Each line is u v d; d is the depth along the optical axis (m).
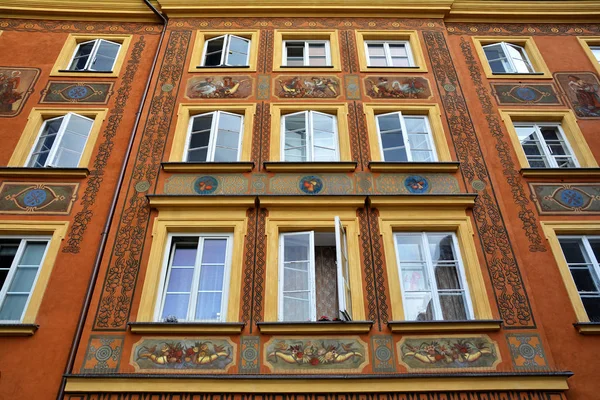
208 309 8.60
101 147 10.97
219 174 10.34
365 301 8.57
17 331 8.17
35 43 13.43
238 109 11.71
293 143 11.27
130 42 13.61
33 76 12.50
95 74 12.62
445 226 9.58
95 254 9.20
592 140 11.48
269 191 10.07
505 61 13.57
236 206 9.70
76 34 13.78
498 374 7.67
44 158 11.02
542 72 12.99
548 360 7.96
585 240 9.73
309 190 10.09
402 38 13.84
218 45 13.56
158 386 7.54
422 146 11.29
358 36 13.68
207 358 7.89
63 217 9.73
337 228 8.76
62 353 8.07
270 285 8.70
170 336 8.09
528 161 11.35
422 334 8.20
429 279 9.01
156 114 11.48
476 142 11.06
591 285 9.21
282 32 13.77
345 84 12.34
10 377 7.79
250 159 10.66
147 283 8.67
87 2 14.19
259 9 14.12
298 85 12.29
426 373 7.73
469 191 10.16
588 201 10.22
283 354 7.93
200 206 9.68
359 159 10.70
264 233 9.37
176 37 13.46
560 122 12.03
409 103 11.92
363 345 8.04
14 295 8.88
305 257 9.19
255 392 7.50
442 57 13.09
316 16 14.23
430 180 10.32
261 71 12.61
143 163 10.49
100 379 7.57
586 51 13.60
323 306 8.93
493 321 8.20
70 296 8.66
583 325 8.38
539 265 9.22
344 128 11.30
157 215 9.60
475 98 12.25
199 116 11.62
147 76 12.66
